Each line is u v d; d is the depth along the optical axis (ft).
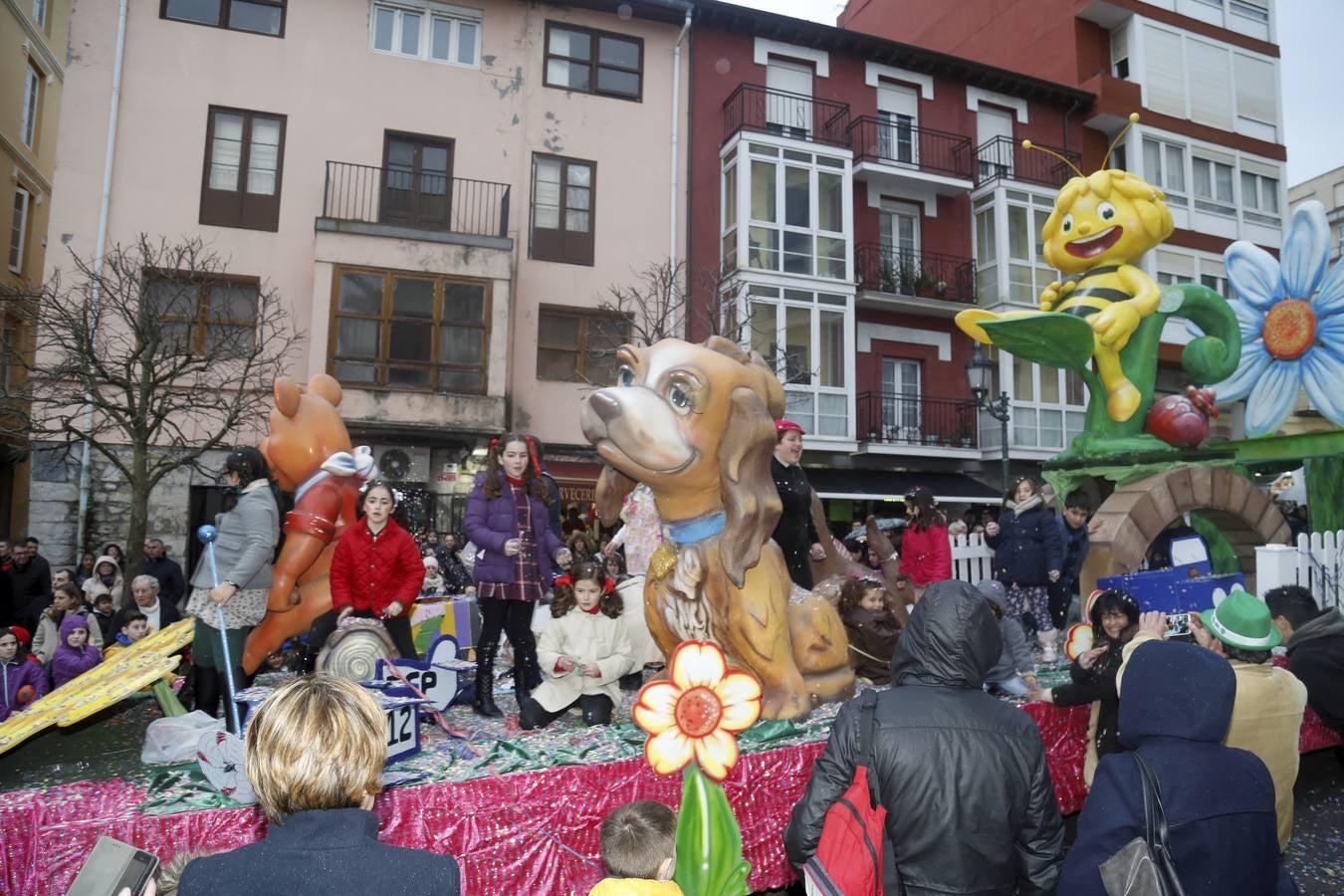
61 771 11.53
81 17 45.16
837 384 56.70
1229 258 30.81
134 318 38.27
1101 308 25.05
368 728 5.06
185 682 15.94
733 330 49.93
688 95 56.39
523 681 14.14
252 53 48.19
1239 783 6.54
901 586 19.33
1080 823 6.84
